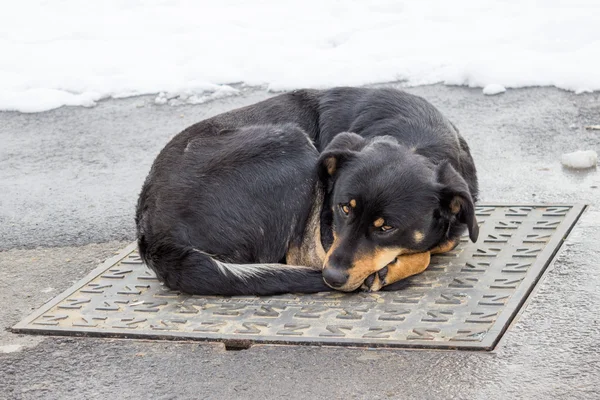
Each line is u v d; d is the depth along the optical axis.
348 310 6.25
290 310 6.34
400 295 6.44
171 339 6.10
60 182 9.85
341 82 12.23
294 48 13.93
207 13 16.28
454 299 6.29
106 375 5.73
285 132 7.27
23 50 14.85
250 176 7.05
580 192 8.32
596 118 10.34
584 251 6.98
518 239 7.27
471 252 7.09
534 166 9.12
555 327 5.88
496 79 11.73
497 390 5.19
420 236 6.50
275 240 7.11
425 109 7.76
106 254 7.84
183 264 6.62
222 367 5.70
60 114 12.20
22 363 5.96
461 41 13.42
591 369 5.34
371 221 6.38
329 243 6.96
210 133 7.54
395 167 6.52
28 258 7.89
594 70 11.59
